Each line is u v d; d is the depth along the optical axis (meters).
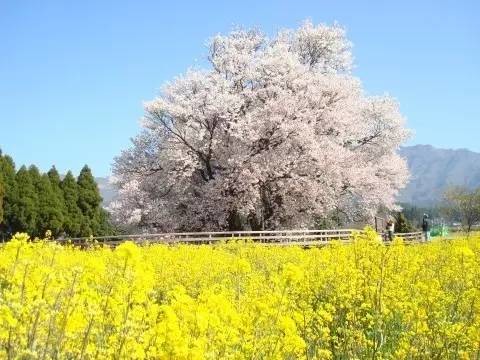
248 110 31.97
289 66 31.50
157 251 14.50
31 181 45.47
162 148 30.84
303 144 29.67
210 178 30.98
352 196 33.94
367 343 5.90
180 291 4.89
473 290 6.71
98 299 4.29
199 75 31.00
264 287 7.93
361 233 7.86
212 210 30.11
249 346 4.82
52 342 3.99
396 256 8.95
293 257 13.56
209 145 30.25
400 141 35.41
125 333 3.97
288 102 29.67
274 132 29.91
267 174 29.23
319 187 30.48
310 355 5.78
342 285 7.56
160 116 30.06
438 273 9.34
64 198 47.69
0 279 4.45
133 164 31.55
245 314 5.39
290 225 31.92
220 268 11.38
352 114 33.03
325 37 35.34
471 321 6.32
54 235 45.78
